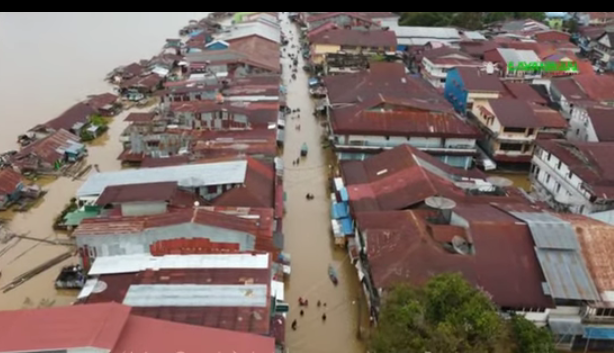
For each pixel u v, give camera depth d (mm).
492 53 100125
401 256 38594
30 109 83625
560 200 52875
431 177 50781
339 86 80062
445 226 41312
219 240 41062
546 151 58500
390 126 63688
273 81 89812
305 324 40125
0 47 122375
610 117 65250
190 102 75312
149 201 44531
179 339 29047
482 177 56250
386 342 28219
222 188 49281
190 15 174000
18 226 52031
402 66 83938
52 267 45594
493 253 38125
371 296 39438
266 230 43469
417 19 144125
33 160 62750
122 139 68500
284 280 44375
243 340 30000
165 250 40938
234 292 35250
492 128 66188
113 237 40469
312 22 137125
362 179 54531
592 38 121000
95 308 29672
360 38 110312
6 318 28406
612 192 48938
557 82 82000
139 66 105625
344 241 49281
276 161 59938
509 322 30844
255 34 116312
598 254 37406
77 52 121688
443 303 29328
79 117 76125
